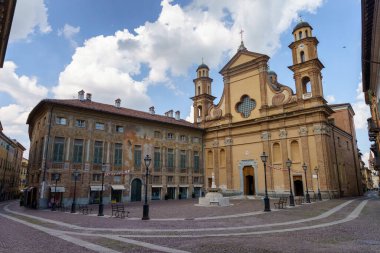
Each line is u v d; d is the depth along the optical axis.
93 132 35.22
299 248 8.67
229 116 46.16
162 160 42.03
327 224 13.88
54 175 31.27
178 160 44.47
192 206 27.23
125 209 25.30
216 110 49.12
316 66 37.16
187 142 46.56
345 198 35.84
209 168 48.09
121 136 37.91
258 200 35.28
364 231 11.59
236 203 30.83
